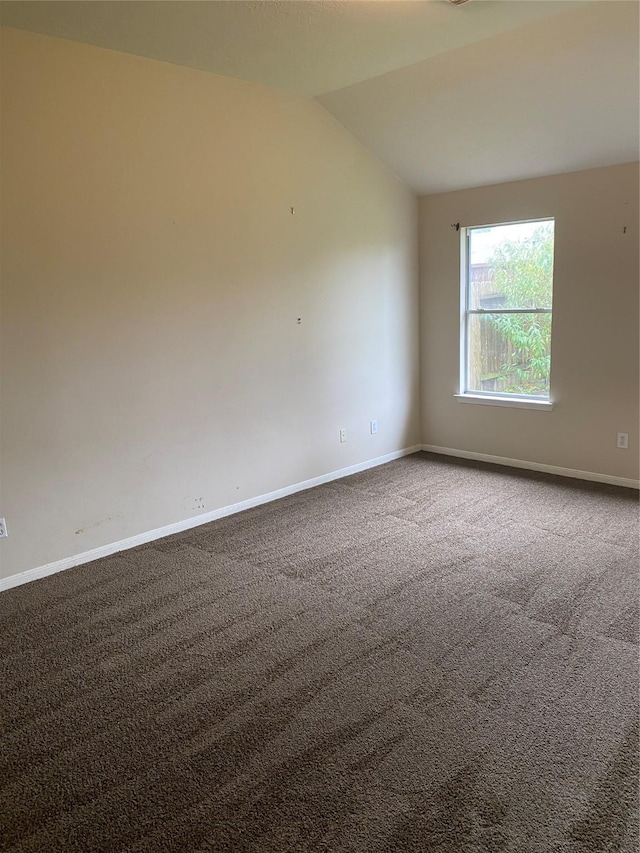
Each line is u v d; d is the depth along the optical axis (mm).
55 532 3254
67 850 1644
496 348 4961
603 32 3010
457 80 3604
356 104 4105
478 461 5176
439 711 2135
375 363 4988
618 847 1593
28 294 2998
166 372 3609
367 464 5066
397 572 3182
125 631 2709
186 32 2932
